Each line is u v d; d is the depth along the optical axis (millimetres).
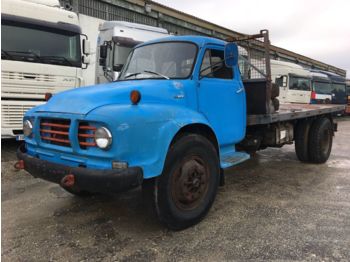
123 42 10297
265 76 5367
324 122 7066
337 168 6629
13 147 7793
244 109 4887
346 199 4645
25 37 7512
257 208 4266
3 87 7184
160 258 3041
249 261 2988
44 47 7773
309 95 19109
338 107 7953
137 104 3248
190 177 3594
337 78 23297
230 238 3422
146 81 3945
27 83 7469
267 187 5238
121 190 2947
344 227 3688
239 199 4625
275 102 5777
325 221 3850
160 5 18625
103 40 11078
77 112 3217
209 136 4090
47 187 5070
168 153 3383
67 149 3279
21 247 3250
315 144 6863
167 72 4227
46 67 7750
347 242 3334
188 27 20969
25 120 3834
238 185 5352
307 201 4551
